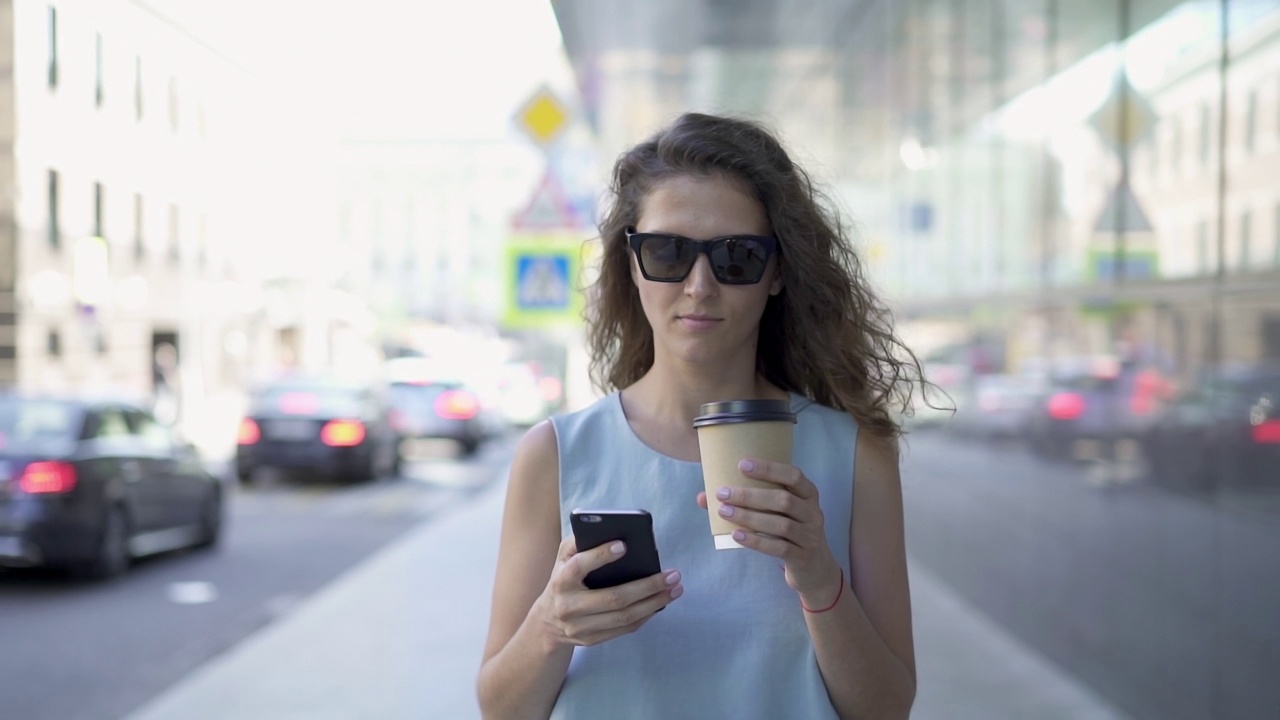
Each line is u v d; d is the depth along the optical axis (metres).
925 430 8.52
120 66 19.03
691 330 1.66
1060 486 5.52
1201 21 4.09
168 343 22.88
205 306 24.61
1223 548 3.89
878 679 1.56
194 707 5.23
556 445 1.71
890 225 9.80
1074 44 5.48
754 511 1.41
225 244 25.52
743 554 1.64
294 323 34.94
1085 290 5.26
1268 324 3.60
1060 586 5.53
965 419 7.33
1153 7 4.54
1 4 16.48
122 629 7.18
